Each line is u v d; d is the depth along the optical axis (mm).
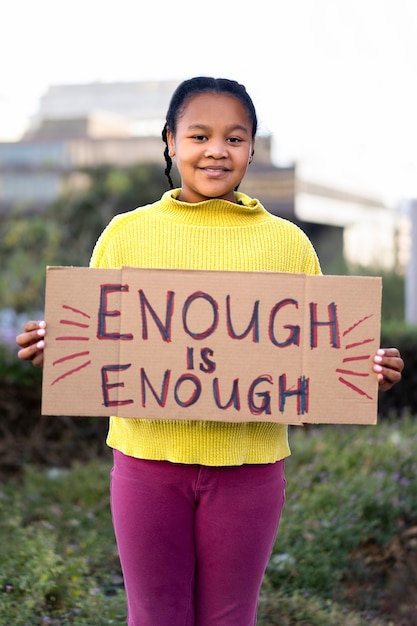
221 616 2523
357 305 2463
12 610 3398
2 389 6227
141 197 18906
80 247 12938
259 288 2439
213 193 2514
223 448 2418
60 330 2443
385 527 4543
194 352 2436
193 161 2504
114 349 2441
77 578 3730
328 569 4043
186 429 2428
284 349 2449
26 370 6223
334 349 2461
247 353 2441
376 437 5969
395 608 4035
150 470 2447
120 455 2535
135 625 2531
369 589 4133
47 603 3586
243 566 2486
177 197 2648
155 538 2455
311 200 23875
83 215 15906
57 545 4332
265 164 23531
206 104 2482
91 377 2443
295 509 4527
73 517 4918
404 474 5121
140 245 2506
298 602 3746
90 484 5422
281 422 2445
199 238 2492
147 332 2436
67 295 2439
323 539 4254
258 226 2541
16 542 4230
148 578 2492
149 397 2430
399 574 4273
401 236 14648
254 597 2557
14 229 11570
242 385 2441
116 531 2543
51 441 6375
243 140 2527
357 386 2469
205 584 2525
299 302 2451
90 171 21188
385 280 13266
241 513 2451
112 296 2439
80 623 3371
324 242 23578
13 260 10492
